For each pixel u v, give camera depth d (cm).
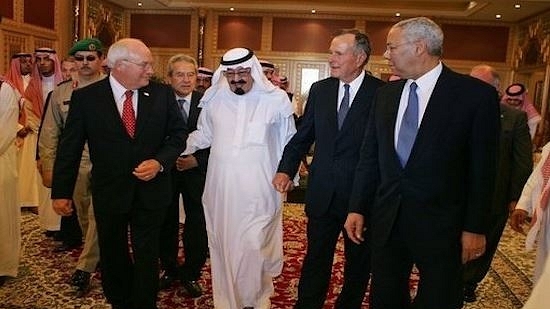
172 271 323
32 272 339
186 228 308
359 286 258
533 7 1088
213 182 265
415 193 189
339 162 245
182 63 312
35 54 492
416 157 188
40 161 332
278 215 272
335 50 240
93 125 240
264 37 1355
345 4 1280
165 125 251
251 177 259
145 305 253
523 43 1245
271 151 268
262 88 261
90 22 1160
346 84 247
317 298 260
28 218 484
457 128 184
